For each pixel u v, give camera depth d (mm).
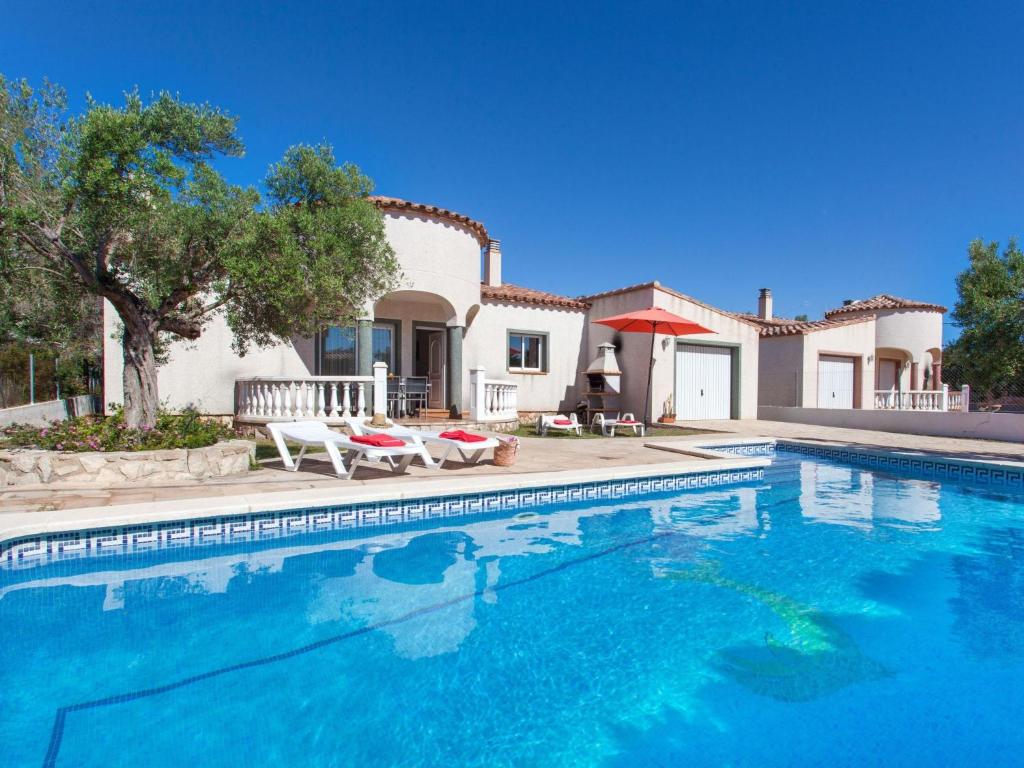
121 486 6668
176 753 2740
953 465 10273
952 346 11359
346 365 14773
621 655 3801
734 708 3193
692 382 18172
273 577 5074
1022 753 2812
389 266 8859
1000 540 6414
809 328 19766
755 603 4672
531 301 17641
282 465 8609
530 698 3287
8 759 2652
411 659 3707
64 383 17672
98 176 6094
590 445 12133
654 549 6023
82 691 3256
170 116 6914
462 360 15430
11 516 5125
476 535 6422
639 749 2840
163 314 8039
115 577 4977
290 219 7605
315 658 3695
